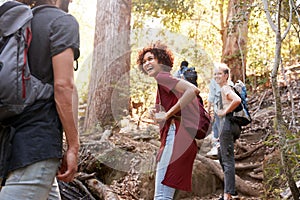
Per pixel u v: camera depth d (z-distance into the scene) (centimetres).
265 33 936
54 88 190
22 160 183
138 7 866
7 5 191
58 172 201
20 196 183
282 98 780
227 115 470
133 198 493
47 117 190
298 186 447
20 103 184
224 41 988
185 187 311
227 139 470
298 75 844
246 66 1004
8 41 188
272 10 424
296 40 773
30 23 193
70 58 192
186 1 949
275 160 512
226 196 471
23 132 186
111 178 515
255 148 638
